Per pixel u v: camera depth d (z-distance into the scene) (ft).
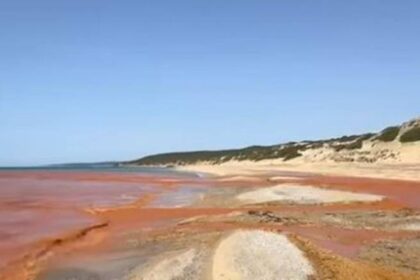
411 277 59.47
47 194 186.29
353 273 56.90
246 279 51.96
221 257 59.77
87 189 213.25
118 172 466.70
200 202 153.48
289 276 53.06
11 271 68.18
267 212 119.96
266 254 59.06
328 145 437.58
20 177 336.49
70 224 108.27
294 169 351.87
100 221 112.47
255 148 585.22
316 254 62.39
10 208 138.21
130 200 161.89
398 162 316.81
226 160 602.85
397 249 79.97
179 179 290.15
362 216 114.42
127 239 89.81
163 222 110.11
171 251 74.69
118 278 62.85
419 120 367.04
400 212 120.47
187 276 57.31
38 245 84.43
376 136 391.86
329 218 111.75
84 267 69.46
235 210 129.29
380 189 170.71
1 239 90.27
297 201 142.61
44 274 66.49
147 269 64.28
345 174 261.03
